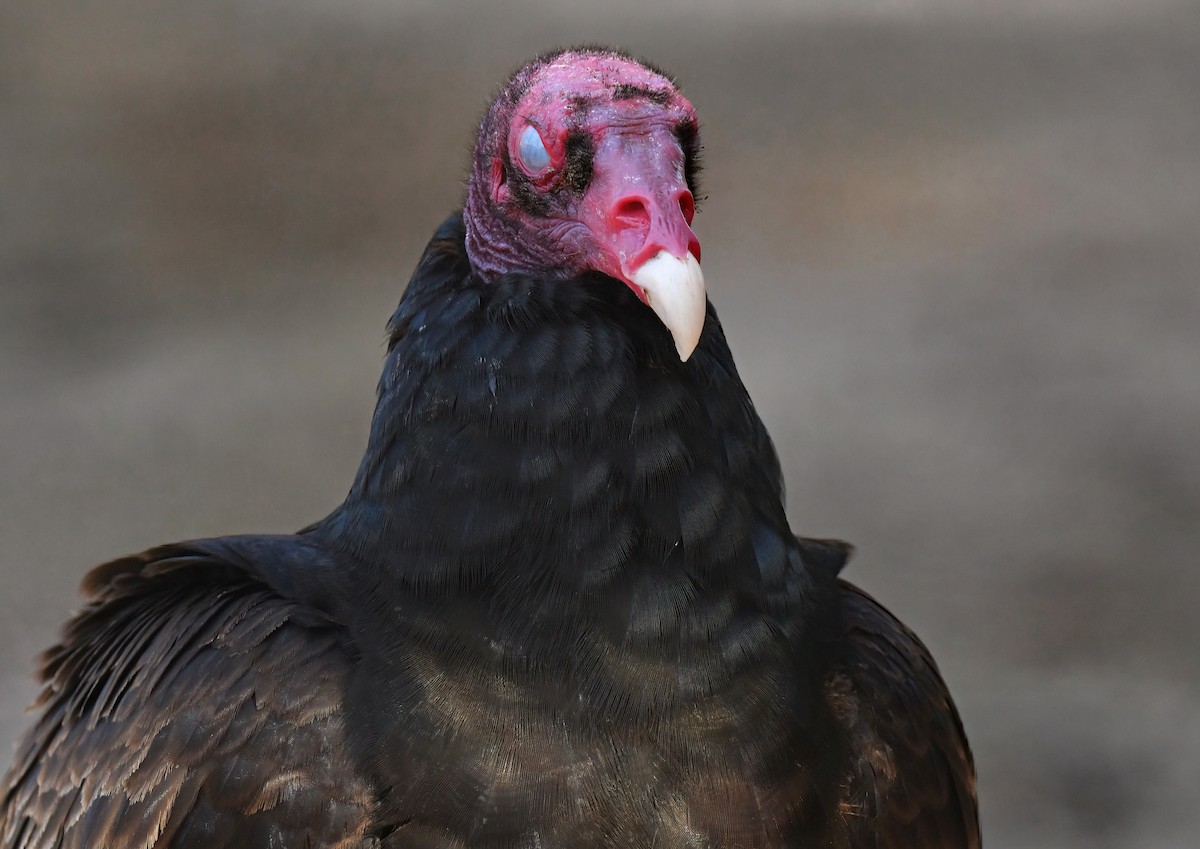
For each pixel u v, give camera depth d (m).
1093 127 45.31
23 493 23.95
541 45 50.66
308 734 8.33
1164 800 17.73
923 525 23.81
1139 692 19.73
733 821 8.24
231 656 8.66
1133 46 54.38
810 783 8.55
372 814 8.18
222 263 33.75
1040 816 17.53
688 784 8.18
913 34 55.22
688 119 9.02
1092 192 40.38
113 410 26.69
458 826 8.08
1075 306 32.97
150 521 23.23
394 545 8.48
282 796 8.26
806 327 31.61
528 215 9.11
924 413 27.67
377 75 47.00
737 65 49.88
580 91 8.93
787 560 8.83
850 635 9.57
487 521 8.23
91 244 34.69
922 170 41.53
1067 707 19.47
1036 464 25.86
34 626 20.58
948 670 20.25
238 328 30.44
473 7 56.62
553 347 8.44
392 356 9.10
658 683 8.16
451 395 8.50
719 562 8.36
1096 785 18.09
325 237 34.84
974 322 31.97
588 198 8.77
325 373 28.36
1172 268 35.16
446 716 8.14
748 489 8.72
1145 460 25.86
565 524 8.20
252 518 23.39
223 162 39.88
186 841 8.35
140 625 9.50
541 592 8.18
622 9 56.81
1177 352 30.44
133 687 9.04
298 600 8.87
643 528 8.27
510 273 8.98
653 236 8.40
